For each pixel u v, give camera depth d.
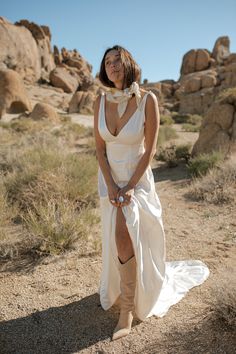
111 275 2.93
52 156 7.25
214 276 3.59
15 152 8.53
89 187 6.14
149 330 2.76
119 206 2.69
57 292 3.38
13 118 26.77
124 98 2.68
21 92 29.97
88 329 2.83
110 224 2.73
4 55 53.47
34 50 60.19
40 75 60.41
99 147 2.88
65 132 16.31
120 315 2.79
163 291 3.21
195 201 6.34
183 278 3.46
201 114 41.53
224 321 2.69
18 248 4.31
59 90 52.47
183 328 2.72
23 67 56.12
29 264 3.96
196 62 55.75
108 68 2.72
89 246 4.31
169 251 4.27
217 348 2.46
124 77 2.72
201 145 9.57
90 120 26.22
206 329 2.66
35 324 2.92
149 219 2.76
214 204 6.00
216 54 56.66
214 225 5.08
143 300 2.78
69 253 4.16
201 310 2.94
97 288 3.42
